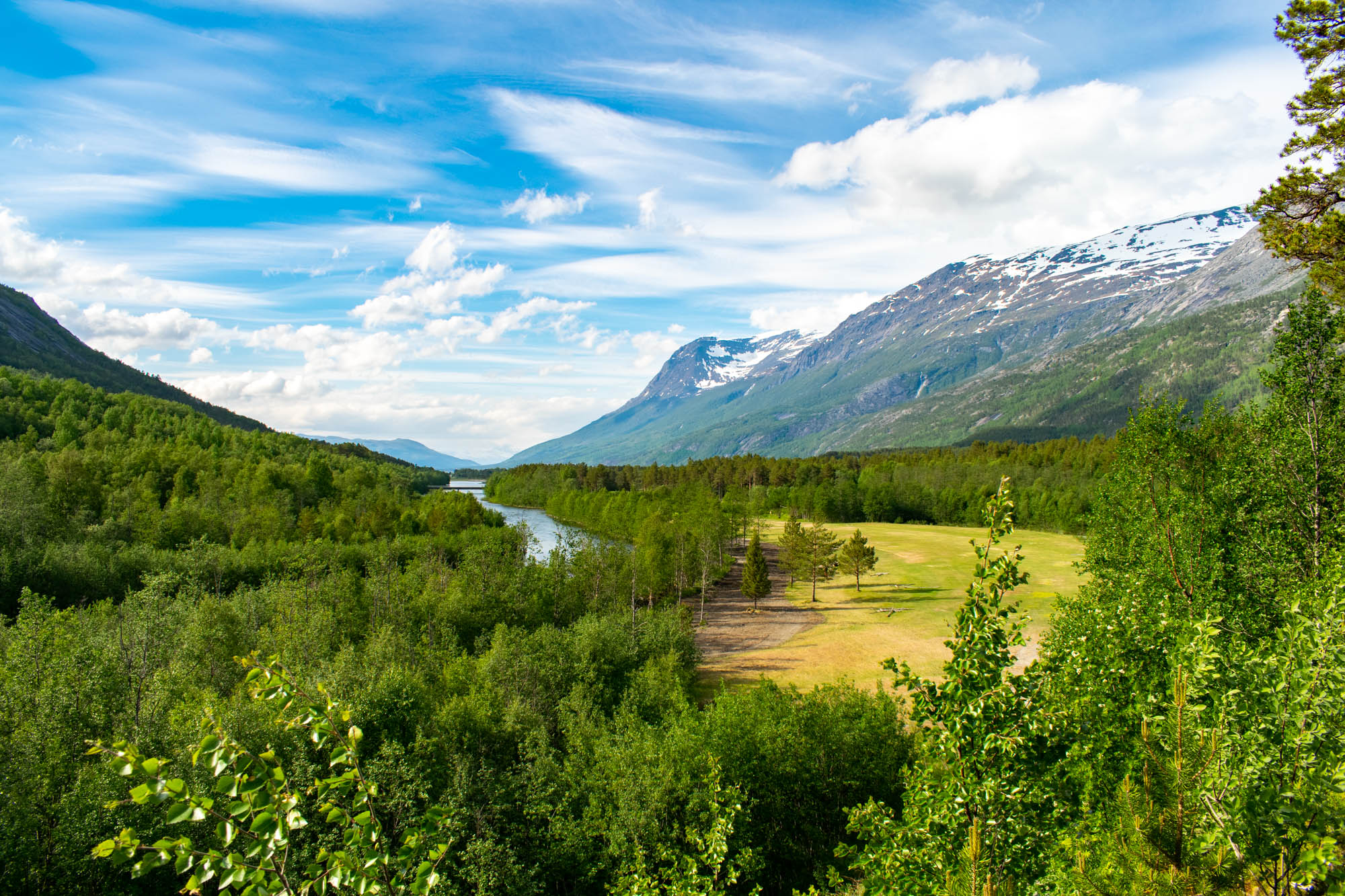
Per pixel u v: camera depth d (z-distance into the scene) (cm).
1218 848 753
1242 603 1844
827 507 15350
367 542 9012
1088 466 14288
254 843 434
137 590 6284
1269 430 2022
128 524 7894
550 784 3064
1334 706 813
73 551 6375
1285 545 1881
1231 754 769
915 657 5622
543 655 4441
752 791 3002
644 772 2878
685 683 4862
